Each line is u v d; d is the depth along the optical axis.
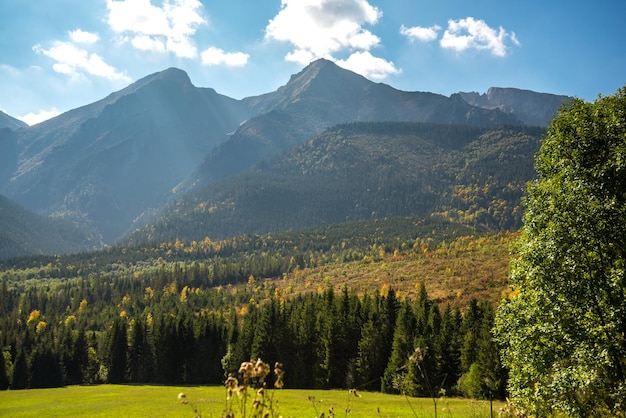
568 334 18.11
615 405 14.33
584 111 20.34
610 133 19.22
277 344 82.94
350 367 78.88
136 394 63.66
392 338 85.31
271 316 85.00
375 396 56.78
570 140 20.19
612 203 17.58
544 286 19.47
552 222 20.00
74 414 45.44
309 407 38.44
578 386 16.06
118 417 41.72
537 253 20.08
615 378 16.14
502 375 43.16
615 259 18.11
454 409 24.19
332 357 78.00
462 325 86.81
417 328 82.00
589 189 18.91
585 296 18.23
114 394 65.00
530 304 20.39
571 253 18.78
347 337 82.06
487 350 47.53
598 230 18.05
